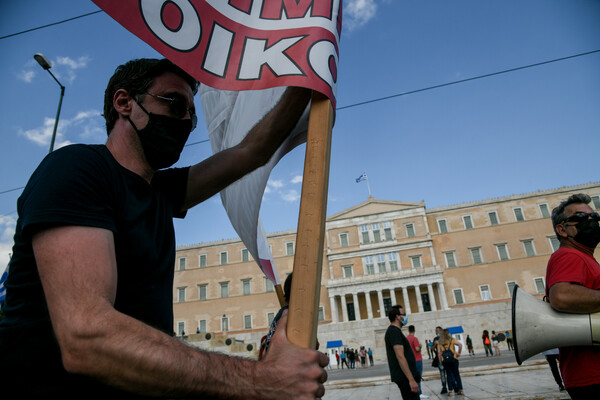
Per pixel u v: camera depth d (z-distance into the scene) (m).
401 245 45.19
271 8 1.16
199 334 27.98
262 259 1.99
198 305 46.41
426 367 22.25
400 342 4.25
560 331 2.09
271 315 44.19
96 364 0.63
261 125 1.39
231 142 1.58
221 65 1.06
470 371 13.45
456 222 45.47
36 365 0.77
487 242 43.59
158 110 1.08
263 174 1.38
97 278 0.71
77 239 0.73
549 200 43.31
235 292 46.06
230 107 1.63
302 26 1.11
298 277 0.83
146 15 0.99
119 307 0.89
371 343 38.75
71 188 0.78
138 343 0.64
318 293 0.83
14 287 0.84
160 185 1.30
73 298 0.66
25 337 0.78
